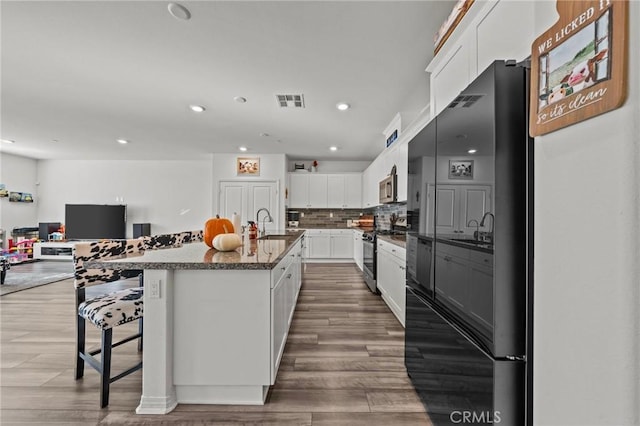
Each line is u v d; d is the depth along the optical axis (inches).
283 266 82.8
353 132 182.7
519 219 39.4
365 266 179.0
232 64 101.7
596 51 23.3
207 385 64.0
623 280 21.4
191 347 63.3
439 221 56.4
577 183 25.4
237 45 90.5
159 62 100.9
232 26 81.5
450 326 50.9
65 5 73.7
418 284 67.6
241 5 73.4
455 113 50.5
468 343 45.2
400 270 112.5
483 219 41.9
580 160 25.1
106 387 63.4
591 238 24.0
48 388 69.8
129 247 80.6
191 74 109.0
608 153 22.5
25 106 141.7
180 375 63.4
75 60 99.9
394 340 97.7
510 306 39.3
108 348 63.8
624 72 21.1
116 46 91.7
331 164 281.3
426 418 60.5
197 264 60.3
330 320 116.3
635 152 20.7
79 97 130.7
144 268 60.0
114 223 267.6
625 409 21.3
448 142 53.0
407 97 128.6
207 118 157.8
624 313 21.3
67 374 75.7
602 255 23.0
